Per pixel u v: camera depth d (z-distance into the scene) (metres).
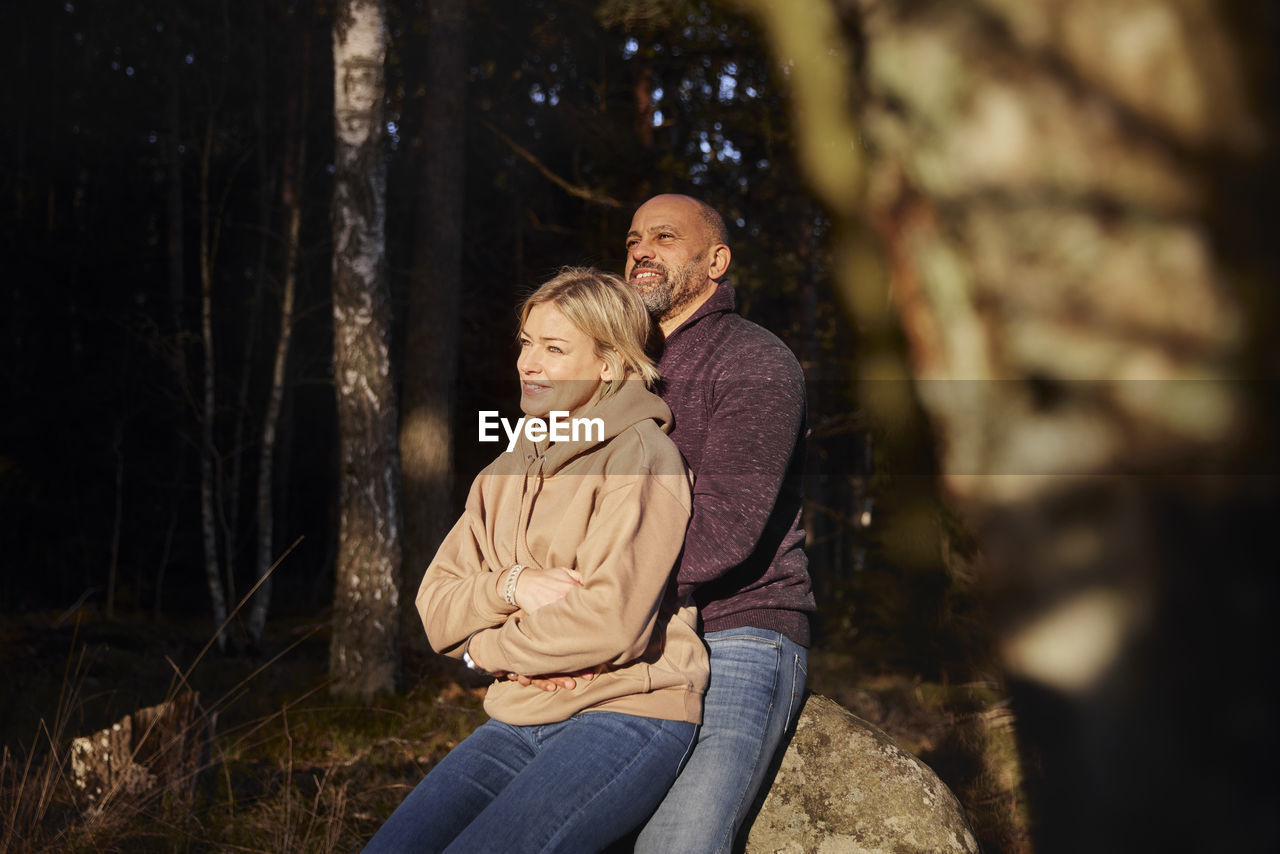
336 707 6.62
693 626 1.94
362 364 7.85
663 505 1.85
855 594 8.56
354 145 7.86
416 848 1.79
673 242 2.29
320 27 16.28
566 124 11.94
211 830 3.96
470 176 15.95
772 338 2.20
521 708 1.90
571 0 11.13
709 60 9.23
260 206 18.64
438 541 9.72
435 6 9.98
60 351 19.22
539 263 15.38
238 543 20.42
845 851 2.00
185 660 10.04
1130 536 0.30
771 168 11.27
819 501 13.66
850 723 2.21
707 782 1.85
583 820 1.73
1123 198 0.30
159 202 20.47
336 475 21.75
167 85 18.56
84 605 16.33
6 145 19.88
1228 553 0.29
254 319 16.39
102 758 4.12
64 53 20.38
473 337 15.02
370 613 7.71
